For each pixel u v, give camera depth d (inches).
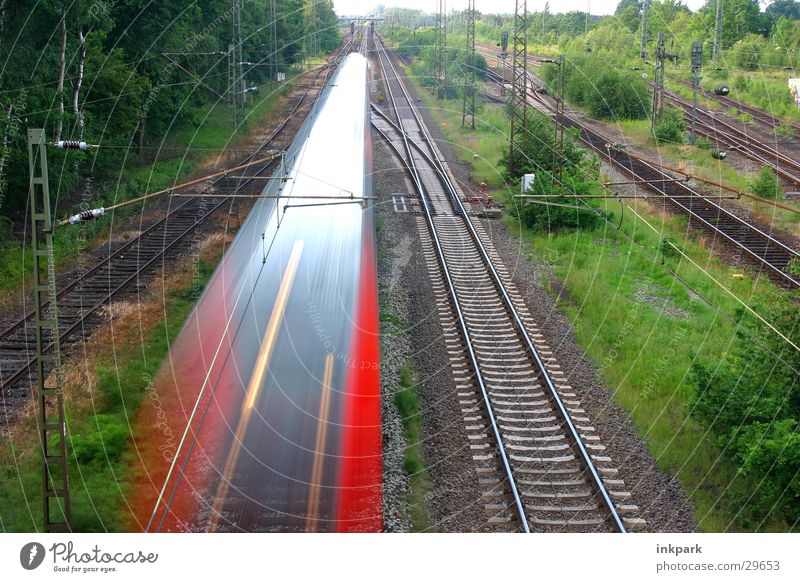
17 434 522.3
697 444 535.8
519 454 509.4
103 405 550.9
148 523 393.4
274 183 874.8
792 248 965.8
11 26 986.7
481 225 1092.5
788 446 459.2
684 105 2027.6
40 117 991.0
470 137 1718.8
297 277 561.6
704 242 995.9
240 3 1718.8
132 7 1263.5
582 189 1123.3
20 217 1045.2
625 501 462.9
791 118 1937.7
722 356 660.7
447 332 709.3
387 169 1397.6
